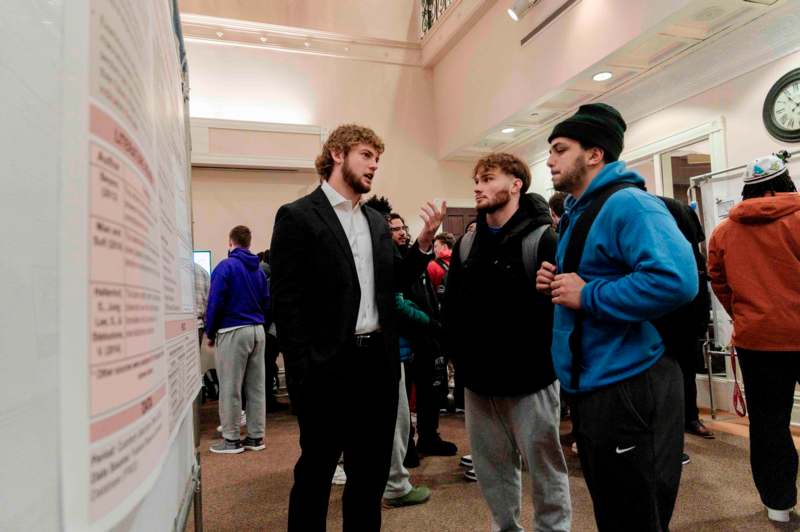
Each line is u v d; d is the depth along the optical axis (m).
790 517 1.82
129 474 0.35
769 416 1.78
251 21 6.33
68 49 0.31
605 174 1.15
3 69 0.25
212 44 6.05
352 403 1.31
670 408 1.03
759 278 1.77
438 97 6.88
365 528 1.28
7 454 0.24
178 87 0.98
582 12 4.13
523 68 4.94
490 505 1.48
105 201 0.33
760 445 1.80
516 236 1.43
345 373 1.29
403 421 2.08
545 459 1.37
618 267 1.08
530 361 1.37
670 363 1.06
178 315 0.69
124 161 0.38
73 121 0.30
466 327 1.48
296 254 1.31
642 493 0.99
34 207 0.27
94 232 0.31
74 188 0.30
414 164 6.82
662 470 1.00
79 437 0.29
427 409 2.75
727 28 3.47
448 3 6.18
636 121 4.52
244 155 5.89
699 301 2.60
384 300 1.41
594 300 1.03
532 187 6.10
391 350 1.39
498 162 1.49
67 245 0.29
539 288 1.21
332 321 1.29
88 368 0.30
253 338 3.03
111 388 0.32
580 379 1.09
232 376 2.99
